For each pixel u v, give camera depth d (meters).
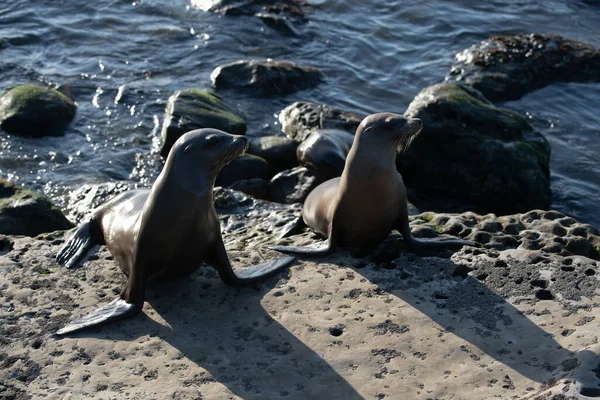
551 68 17.86
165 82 16.81
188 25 19.47
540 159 13.40
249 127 15.27
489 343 6.22
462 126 13.45
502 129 13.52
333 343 6.33
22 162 13.35
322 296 7.00
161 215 6.56
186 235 6.66
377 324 6.54
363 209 7.54
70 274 7.45
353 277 7.30
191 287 7.20
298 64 18.00
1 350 6.30
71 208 11.82
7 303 6.95
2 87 15.95
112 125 14.92
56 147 13.96
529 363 5.94
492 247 7.85
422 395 5.68
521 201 13.20
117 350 6.30
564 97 17.23
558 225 8.25
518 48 18.14
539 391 5.55
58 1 20.12
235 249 8.45
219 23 19.59
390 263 7.59
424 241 7.78
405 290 7.04
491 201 13.43
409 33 19.91
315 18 20.41
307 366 6.07
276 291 7.11
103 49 18.02
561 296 6.74
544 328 6.33
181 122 13.71
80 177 13.12
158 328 6.59
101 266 7.61
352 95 17.03
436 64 18.39
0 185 10.46
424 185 13.76
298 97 16.67
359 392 5.76
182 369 6.06
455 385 5.77
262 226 9.58
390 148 7.41
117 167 13.59
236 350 6.29
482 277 7.17
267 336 6.45
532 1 21.95
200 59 17.97
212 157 6.56
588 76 17.92
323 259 7.74
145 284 6.86
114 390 5.83
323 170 12.67
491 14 21.09
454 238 7.98
